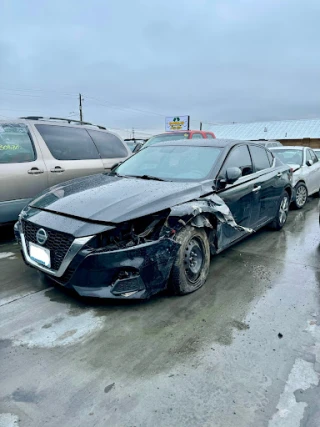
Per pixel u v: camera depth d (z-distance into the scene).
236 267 3.67
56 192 3.32
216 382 1.90
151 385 1.87
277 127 36.09
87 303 2.79
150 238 2.65
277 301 2.89
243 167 4.06
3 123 4.35
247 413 1.69
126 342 2.26
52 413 1.67
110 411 1.69
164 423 1.62
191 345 2.24
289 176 5.37
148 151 4.32
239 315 2.64
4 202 4.21
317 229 5.46
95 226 2.54
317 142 28.39
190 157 3.85
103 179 3.66
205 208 3.01
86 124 5.59
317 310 2.74
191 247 2.96
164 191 2.99
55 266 2.69
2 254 4.03
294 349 2.21
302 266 3.74
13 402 1.73
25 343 2.24
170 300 2.86
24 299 2.84
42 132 4.75
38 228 2.79
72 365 2.03
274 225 5.16
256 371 1.99
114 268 2.49
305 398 1.79
